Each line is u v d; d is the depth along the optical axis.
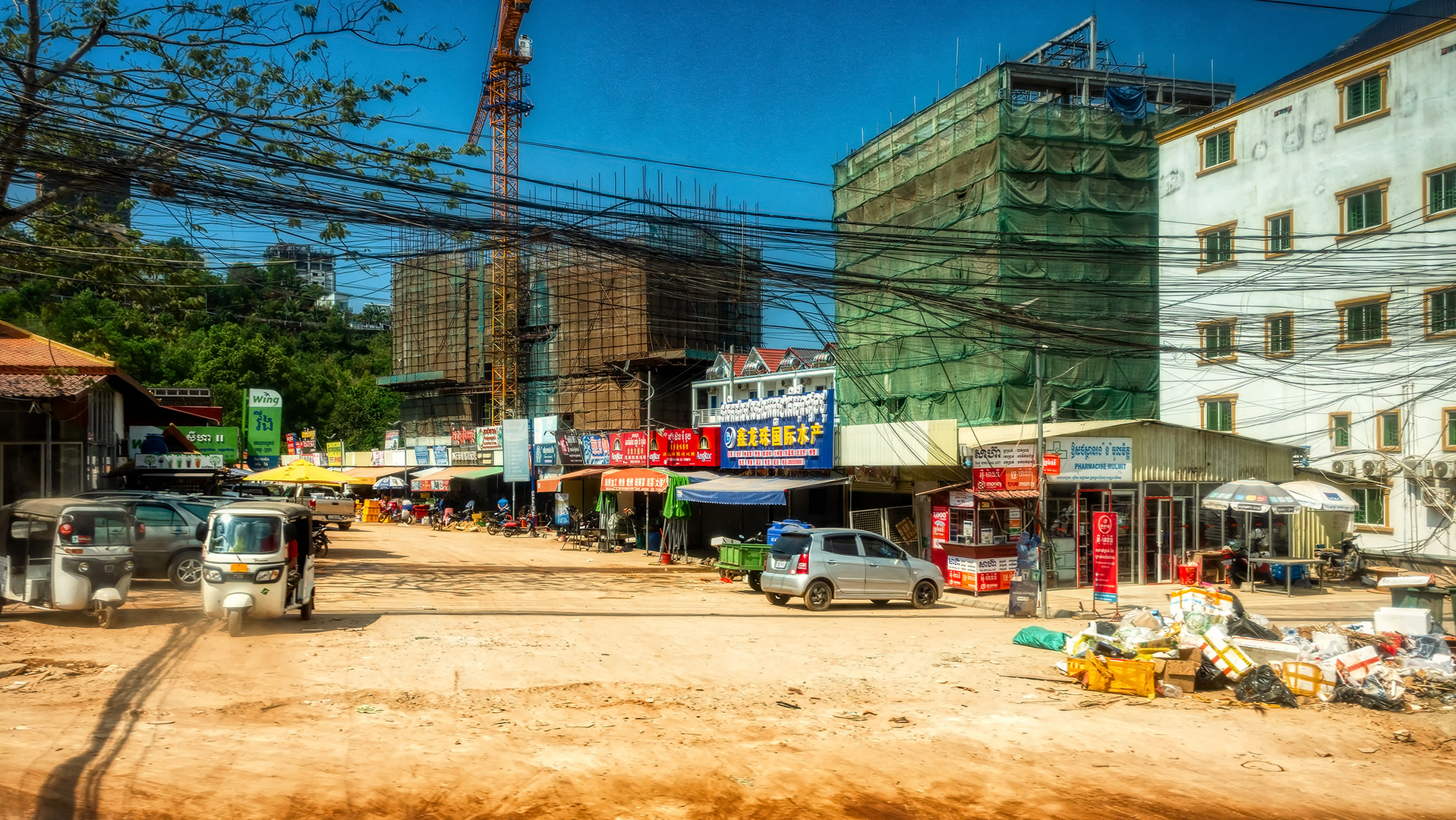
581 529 41.38
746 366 62.41
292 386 81.19
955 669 13.00
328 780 7.49
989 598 22.31
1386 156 30.38
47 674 10.80
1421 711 11.11
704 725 9.60
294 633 14.34
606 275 71.75
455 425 83.44
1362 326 30.88
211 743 8.29
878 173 44.00
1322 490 24.80
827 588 20.27
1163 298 37.41
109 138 11.84
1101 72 41.66
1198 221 36.56
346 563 28.86
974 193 38.19
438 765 7.98
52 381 21.02
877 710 10.51
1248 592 25.08
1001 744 9.24
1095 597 19.67
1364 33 34.34
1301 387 32.47
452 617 16.95
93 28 13.22
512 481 51.28
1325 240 32.06
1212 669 12.02
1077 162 37.91
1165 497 26.47
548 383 77.44
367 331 92.88
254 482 44.59
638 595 22.23
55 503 14.61
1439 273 28.83
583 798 7.36
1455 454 28.05
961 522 23.77
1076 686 12.05
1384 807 7.73
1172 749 9.24
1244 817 7.43
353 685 10.80
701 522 37.91
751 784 7.82
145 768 7.53
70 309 22.94
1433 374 28.81
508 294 77.88
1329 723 10.46
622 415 72.06
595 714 9.88
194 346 77.19
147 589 19.11
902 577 21.02
